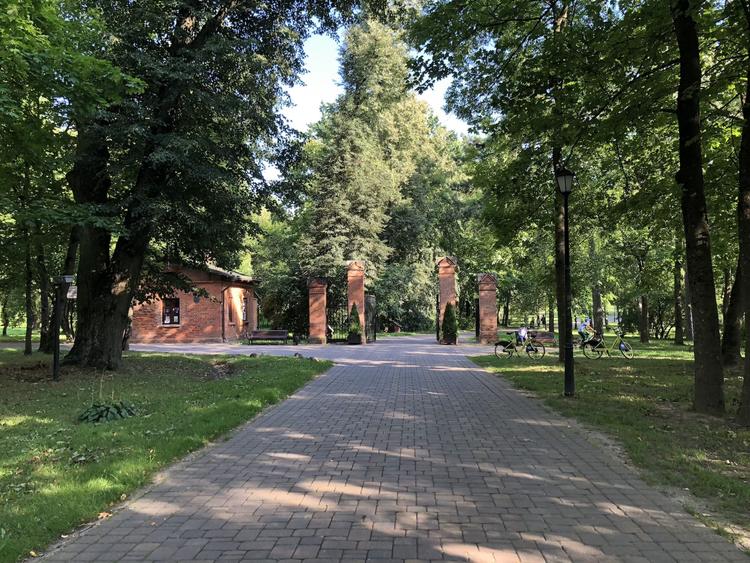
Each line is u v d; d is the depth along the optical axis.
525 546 3.95
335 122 37.88
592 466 5.93
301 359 17.44
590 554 3.82
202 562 3.74
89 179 15.13
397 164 41.72
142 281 18.62
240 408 8.95
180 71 12.95
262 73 15.78
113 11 13.23
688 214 8.86
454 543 4.00
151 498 5.04
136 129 12.27
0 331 52.72
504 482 5.40
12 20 8.81
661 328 42.62
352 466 5.97
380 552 3.85
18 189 15.25
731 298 15.15
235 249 17.06
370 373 14.56
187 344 30.38
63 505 4.65
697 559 3.75
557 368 15.17
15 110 9.65
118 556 3.86
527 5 10.33
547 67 10.30
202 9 14.07
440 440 7.13
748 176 8.00
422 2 16.19
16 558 3.79
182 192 14.77
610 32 9.85
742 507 4.70
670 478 5.46
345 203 36.09
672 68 10.37
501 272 41.12
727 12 9.05
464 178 45.75
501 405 9.68
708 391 8.73
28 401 10.19
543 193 15.75
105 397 10.55
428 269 43.00
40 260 21.55
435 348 24.14
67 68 9.96
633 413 8.72
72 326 33.62
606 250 27.47
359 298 27.56
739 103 13.53
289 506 4.78
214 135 15.41
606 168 15.38
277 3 16.58
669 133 14.16
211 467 6.00
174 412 8.79
